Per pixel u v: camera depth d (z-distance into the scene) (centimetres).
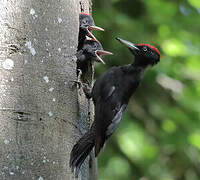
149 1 1700
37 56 904
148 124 1698
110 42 1595
